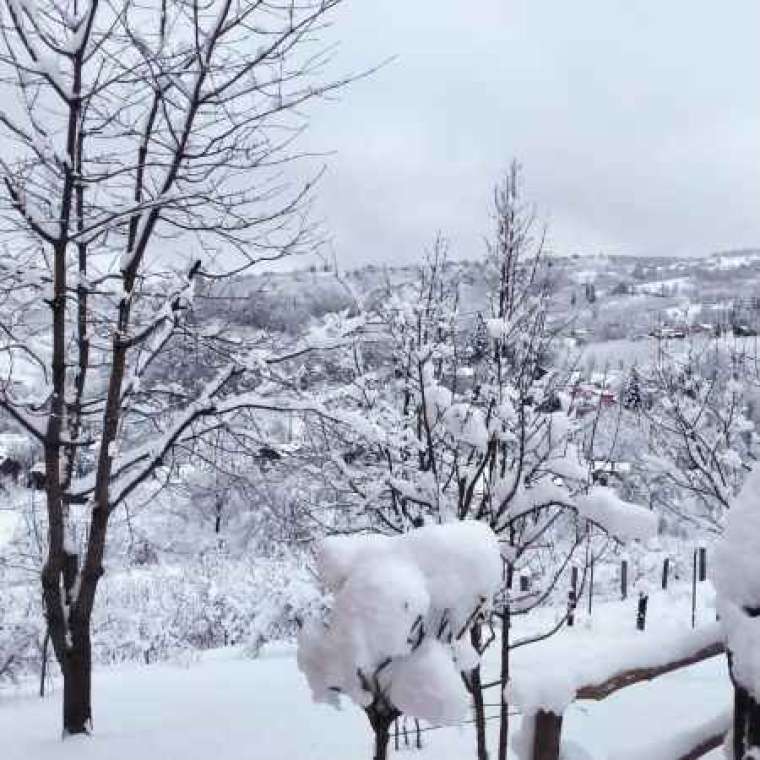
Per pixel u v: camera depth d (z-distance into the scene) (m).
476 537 2.24
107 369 9.91
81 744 7.34
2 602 13.38
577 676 2.08
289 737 7.35
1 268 7.80
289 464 8.80
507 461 6.30
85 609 7.92
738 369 11.05
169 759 6.85
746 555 2.00
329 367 9.51
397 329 7.73
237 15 7.01
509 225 6.79
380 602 2.06
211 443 8.88
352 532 7.85
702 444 10.49
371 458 8.34
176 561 17.34
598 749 6.57
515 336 6.49
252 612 15.83
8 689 11.87
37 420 7.91
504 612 5.08
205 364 9.18
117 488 8.27
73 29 7.10
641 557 15.47
